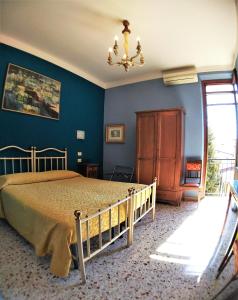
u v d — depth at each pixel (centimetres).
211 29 266
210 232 248
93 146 467
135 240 225
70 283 151
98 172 452
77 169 418
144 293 143
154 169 379
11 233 235
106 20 252
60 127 380
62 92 381
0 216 249
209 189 457
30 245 207
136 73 430
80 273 151
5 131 294
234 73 355
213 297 136
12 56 299
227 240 227
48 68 352
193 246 213
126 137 468
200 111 399
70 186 276
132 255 193
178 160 361
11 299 135
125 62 239
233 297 113
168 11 233
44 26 268
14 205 212
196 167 387
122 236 235
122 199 201
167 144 370
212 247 211
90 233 165
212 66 380
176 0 217
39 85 336
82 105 430
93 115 464
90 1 221
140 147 393
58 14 243
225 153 441
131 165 461
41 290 144
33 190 243
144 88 448
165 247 210
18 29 274
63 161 385
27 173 290
